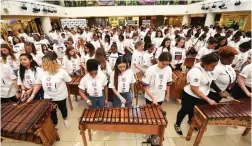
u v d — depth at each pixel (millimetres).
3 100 2508
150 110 2064
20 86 2578
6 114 1896
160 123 1810
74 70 3490
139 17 15875
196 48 5332
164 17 16094
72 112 3211
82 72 3646
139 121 1835
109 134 2588
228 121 1929
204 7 11062
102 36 8500
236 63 3395
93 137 2516
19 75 2422
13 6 7367
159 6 13508
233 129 2709
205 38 5387
